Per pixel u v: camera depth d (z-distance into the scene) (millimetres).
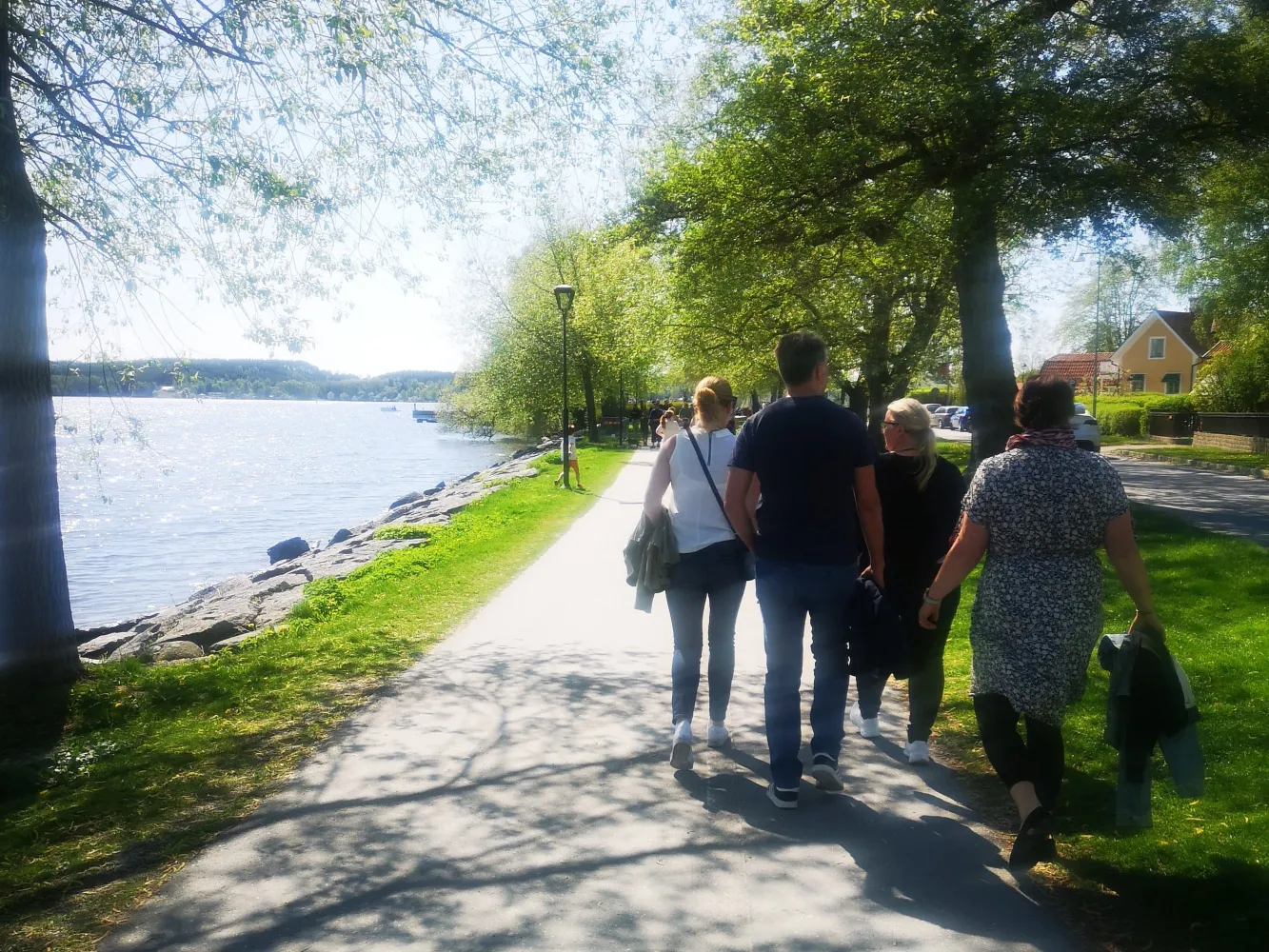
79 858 4230
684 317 29750
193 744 5777
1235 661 6465
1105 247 17484
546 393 50406
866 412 32156
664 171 19812
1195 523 14906
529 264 49250
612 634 8492
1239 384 39219
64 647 7602
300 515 31156
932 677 5098
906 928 3434
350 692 6773
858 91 15875
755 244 18578
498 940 3400
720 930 3441
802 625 4602
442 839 4277
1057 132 15492
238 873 3984
